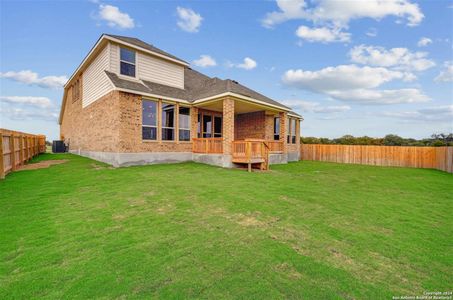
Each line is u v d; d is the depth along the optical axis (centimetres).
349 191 702
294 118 1927
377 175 1102
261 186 721
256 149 1122
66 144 2223
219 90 1240
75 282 239
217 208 493
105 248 312
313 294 229
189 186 688
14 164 901
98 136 1272
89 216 431
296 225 412
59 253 296
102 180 748
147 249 311
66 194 579
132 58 1245
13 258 283
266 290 233
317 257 303
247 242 340
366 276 264
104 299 215
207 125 1562
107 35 1121
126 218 425
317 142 2931
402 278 263
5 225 383
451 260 305
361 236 372
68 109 2158
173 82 1441
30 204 495
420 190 746
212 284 241
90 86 1408
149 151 1166
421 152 1552
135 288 231
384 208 529
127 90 1059
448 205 564
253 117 1675
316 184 795
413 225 425
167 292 227
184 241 337
